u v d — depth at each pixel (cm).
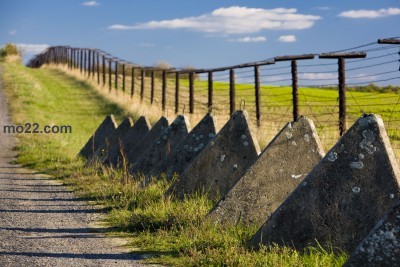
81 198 1460
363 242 712
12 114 3894
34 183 1730
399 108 3753
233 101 2533
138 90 5366
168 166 1502
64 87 6225
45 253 928
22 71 6994
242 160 1282
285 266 805
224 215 1067
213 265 837
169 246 957
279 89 7069
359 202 885
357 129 910
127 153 1911
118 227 1128
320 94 6272
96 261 879
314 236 899
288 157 1108
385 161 881
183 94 5075
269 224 926
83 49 7444
